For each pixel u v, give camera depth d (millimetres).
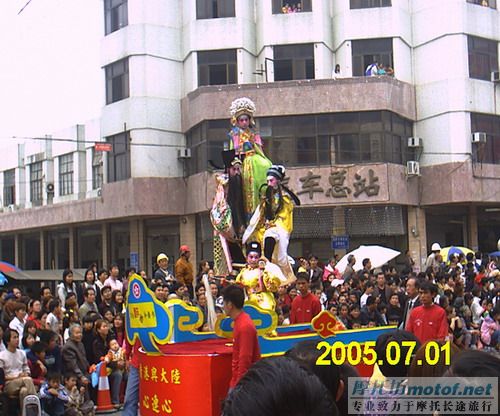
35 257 38219
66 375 10414
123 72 28125
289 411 1708
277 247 9484
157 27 27734
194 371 7000
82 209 30547
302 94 25594
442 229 27812
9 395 9492
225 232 9992
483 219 28125
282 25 26812
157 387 7336
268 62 26766
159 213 27125
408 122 26875
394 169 25438
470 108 26125
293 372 1770
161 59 27781
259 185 9836
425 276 14820
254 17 27891
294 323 10289
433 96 26625
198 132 26609
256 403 1706
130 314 7742
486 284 16688
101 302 13047
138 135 27344
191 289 12922
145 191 27062
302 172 25375
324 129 25594
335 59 27625
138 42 27547
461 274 17047
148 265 28781
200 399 6969
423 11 27062
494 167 26391
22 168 37344
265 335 7785
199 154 26594
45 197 35188
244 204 9945
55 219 32812
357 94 25312
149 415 7480
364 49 26797
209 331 8945
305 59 26797
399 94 26000
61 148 34281
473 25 26531
